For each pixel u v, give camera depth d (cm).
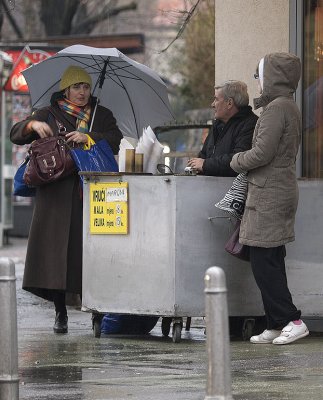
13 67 5641
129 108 2498
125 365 1844
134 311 2138
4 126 6103
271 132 2003
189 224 2091
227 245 2066
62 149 2261
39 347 2078
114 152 2364
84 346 2089
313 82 2366
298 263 2230
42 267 2278
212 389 1212
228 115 2173
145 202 2120
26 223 7112
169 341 2164
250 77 2581
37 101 2480
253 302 2150
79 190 2284
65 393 1593
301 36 2381
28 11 7556
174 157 3294
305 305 2234
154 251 2109
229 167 2116
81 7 7700
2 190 6069
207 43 6406
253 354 1945
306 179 2238
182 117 7200
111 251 2166
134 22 8900
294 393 1577
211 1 5794
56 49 5541
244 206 2064
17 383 1434
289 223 2041
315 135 2353
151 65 7588
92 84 2480
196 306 2100
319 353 1956
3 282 1423
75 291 2273
